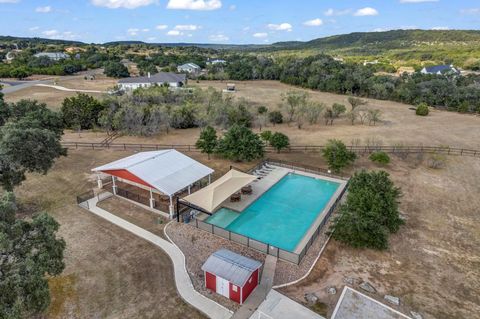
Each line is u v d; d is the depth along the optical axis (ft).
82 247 67.87
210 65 431.84
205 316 51.13
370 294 56.39
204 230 75.82
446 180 109.29
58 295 54.80
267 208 89.71
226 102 194.29
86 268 61.52
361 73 316.40
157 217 80.94
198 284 58.13
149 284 57.77
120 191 91.30
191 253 66.90
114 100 181.16
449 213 86.99
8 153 74.90
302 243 72.59
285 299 54.70
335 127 180.86
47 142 84.69
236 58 538.88
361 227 67.36
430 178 110.52
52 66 384.27
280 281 59.16
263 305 53.36
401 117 210.18
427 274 62.34
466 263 66.13
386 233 67.41
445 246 71.87
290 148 138.82
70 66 385.29
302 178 109.40
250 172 110.93
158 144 142.61
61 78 345.10
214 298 54.95
